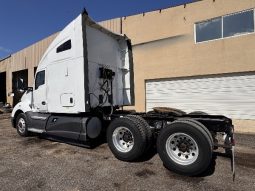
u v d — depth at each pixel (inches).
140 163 206.8
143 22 484.1
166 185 161.9
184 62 435.5
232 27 388.5
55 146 268.4
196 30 425.4
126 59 301.1
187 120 187.5
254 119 373.7
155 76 469.1
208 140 171.0
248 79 378.9
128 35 502.6
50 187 159.0
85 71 235.3
